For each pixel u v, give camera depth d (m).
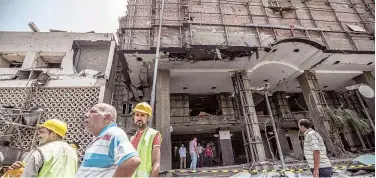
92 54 14.39
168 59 12.66
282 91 19.30
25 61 12.95
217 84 16.58
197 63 13.40
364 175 6.91
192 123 16.73
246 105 13.21
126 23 12.24
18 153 9.29
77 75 12.70
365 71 16.36
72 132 10.92
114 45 14.59
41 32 14.09
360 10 15.95
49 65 14.14
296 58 14.36
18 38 13.76
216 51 12.03
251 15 13.61
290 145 18.92
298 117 18.30
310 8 15.12
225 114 17.50
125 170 1.68
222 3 13.96
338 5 15.87
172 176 9.48
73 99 11.81
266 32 12.99
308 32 13.65
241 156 19.36
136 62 12.63
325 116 13.63
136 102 15.40
